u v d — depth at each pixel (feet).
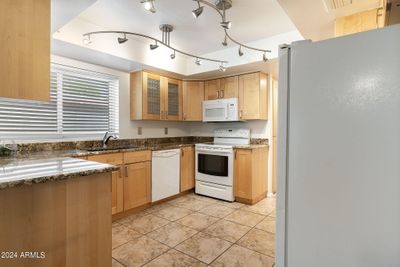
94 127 10.94
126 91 12.00
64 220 4.32
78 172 4.33
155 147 10.89
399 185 2.63
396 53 2.63
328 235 3.09
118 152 9.27
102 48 8.97
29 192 3.94
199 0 6.47
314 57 3.15
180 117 13.65
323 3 5.72
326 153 3.08
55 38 7.61
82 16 7.97
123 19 8.21
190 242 7.45
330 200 3.07
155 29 9.03
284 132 3.40
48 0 5.25
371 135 2.77
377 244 2.76
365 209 2.83
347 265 2.96
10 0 4.72
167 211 10.22
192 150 13.03
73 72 10.14
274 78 13.08
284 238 3.44
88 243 4.64
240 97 12.35
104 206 4.88
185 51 11.58
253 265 6.26
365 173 2.82
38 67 5.08
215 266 6.21
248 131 12.80
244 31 9.25
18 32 4.81
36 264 4.01
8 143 7.89
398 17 3.99
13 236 3.79
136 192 9.98
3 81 4.62
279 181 3.46
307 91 3.21
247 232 8.16
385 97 2.69
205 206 10.87
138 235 7.92
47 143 8.96
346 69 2.92
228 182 11.51
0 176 3.88
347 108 2.92
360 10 6.02
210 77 13.34
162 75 12.58
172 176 11.73
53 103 9.55
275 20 8.33
